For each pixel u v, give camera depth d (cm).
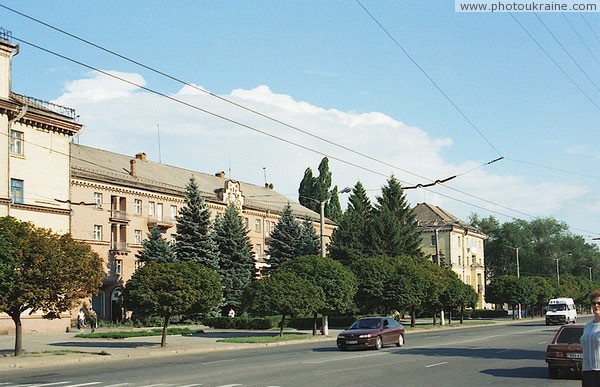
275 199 9438
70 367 2412
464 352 2830
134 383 1770
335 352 2922
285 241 7181
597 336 803
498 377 1855
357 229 7688
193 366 2334
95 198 6328
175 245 6231
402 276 5256
